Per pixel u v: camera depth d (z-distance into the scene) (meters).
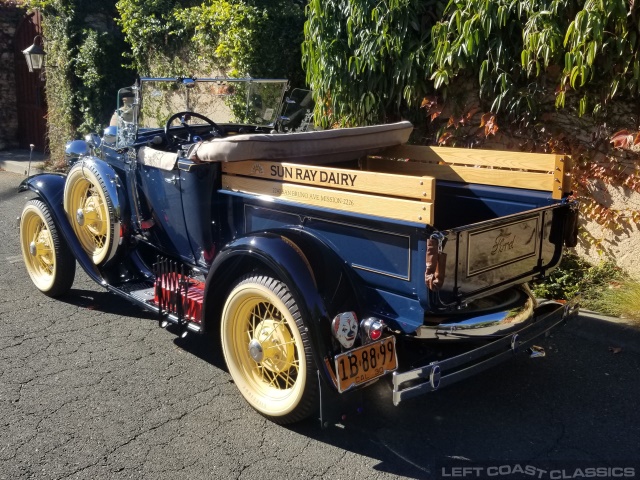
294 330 3.31
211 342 4.68
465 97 6.12
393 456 3.30
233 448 3.36
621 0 4.75
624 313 4.89
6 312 5.17
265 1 8.83
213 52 9.59
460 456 3.30
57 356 4.39
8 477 3.07
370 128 4.42
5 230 7.82
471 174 4.32
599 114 5.45
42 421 3.57
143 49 10.79
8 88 14.84
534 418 3.66
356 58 6.21
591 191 5.67
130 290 4.77
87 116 11.98
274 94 5.49
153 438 3.43
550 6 5.16
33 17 14.02
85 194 5.11
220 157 3.83
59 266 5.26
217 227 4.24
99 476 3.10
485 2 5.38
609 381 4.07
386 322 3.29
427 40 6.10
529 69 5.39
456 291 3.20
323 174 3.41
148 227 4.80
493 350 3.33
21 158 13.65
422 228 2.97
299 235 3.55
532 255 3.67
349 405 3.36
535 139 5.82
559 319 3.74
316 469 3.19
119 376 4.12
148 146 4.77
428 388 3.12
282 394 3.59
